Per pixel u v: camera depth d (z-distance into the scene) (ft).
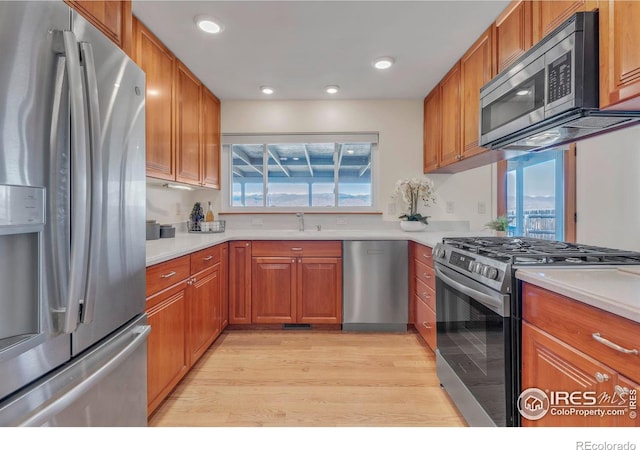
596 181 9.92
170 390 5.56
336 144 11.14
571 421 3.07
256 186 11.32
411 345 8.20
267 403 5.73
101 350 3.22
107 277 3.30
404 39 7.05
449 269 5.73
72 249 2.66
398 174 10.77
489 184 10.57
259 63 8.11
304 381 6.47
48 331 2.59
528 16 5.27
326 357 7.53
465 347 5.11
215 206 11.06
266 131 10.80
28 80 2.39
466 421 5.20
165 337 5.38
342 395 5.98
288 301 9.16
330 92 10.02
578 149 9.95
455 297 5.56
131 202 3.76
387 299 9.05
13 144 2.27
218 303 8.27
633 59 3.32
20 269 2.46
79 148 2.67
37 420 2.40
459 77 7.92
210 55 7.67
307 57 7.80
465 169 9.64
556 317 3.29
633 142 9.91
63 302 2.69
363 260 9.05
